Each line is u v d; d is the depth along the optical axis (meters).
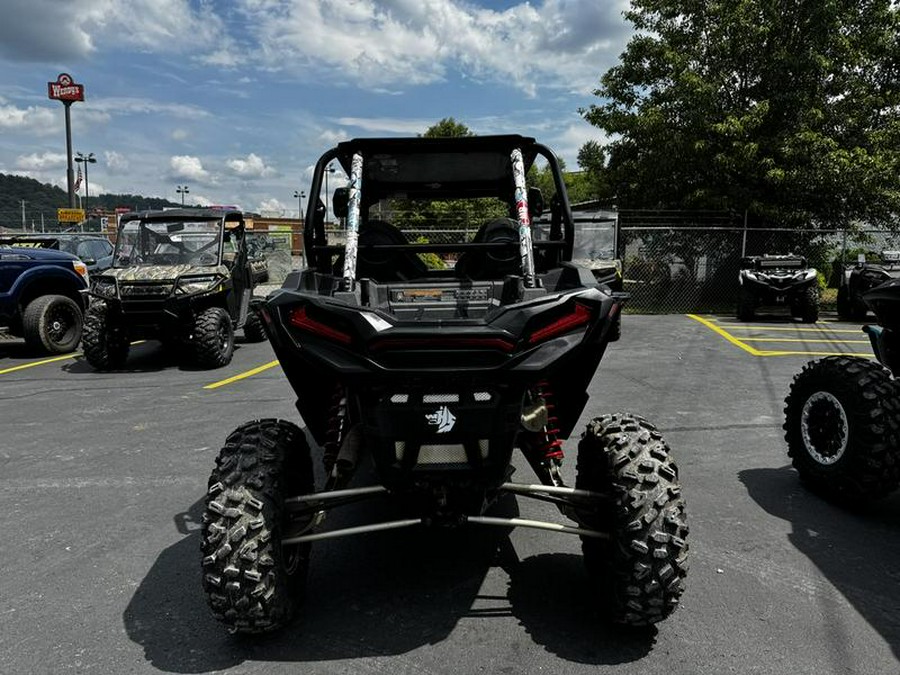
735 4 17.11
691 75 16.78
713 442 5.49
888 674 2.56
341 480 3.10
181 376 8.89
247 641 2.82
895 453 3.91
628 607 2.62
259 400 7.34
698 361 9.26
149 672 2.62
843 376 4.10
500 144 3.72
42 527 4.03
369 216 4.75
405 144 3.70
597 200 21.34
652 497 2.61
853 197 16.83
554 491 2.84
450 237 9.98
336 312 2.62
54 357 10.84
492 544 3.69
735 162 16.59
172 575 3.43
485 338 2.55
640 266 17.27
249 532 2.58
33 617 3.04
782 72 16.88
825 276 18.86
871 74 17.89
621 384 7.70
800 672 2.58
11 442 5.81
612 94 19.03
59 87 25.36
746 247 17.67
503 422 2.66
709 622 2.92
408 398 2.61
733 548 3.62
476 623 2.92
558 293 2.75
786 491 4.44
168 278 9.23
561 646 2.75
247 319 11.45
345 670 2.62
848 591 3.18
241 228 10.98
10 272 10.51
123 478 4.87
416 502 2.87
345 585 3.27
